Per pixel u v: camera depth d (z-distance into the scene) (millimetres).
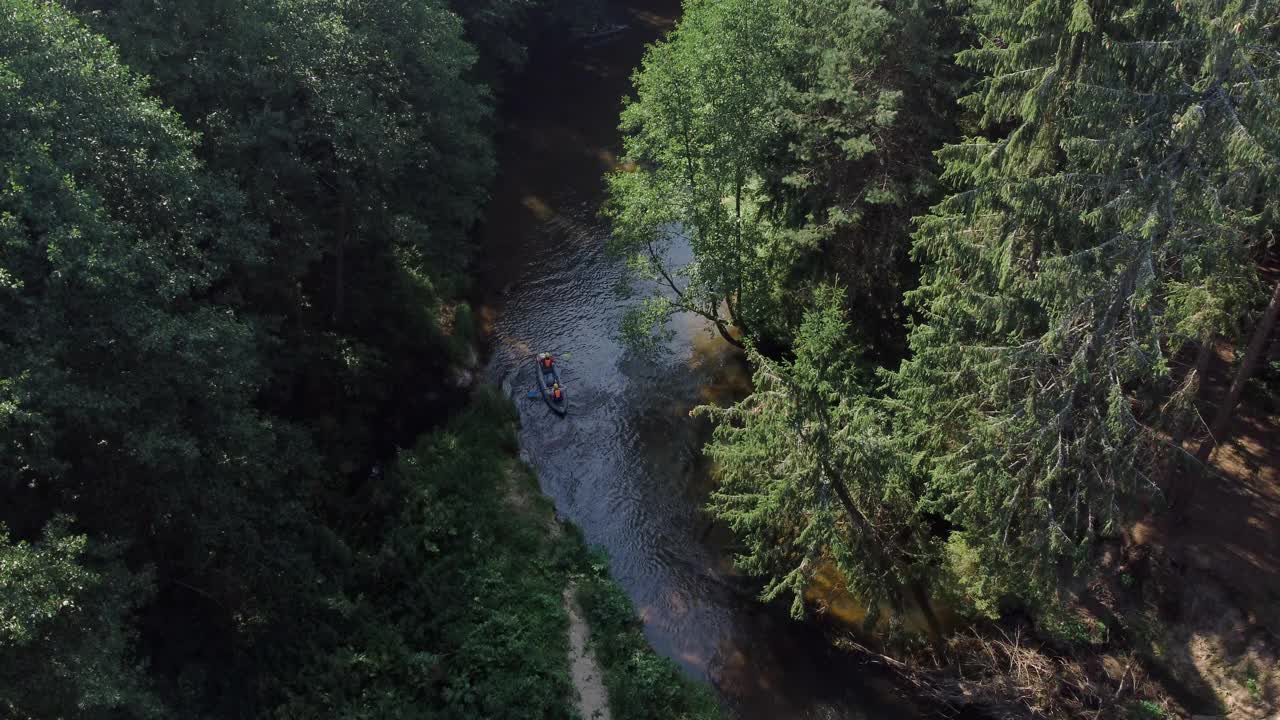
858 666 24781
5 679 13695
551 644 24797
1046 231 19734
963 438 21812
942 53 25766
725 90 28844
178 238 20281
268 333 25891
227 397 19359
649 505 30297
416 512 27562
